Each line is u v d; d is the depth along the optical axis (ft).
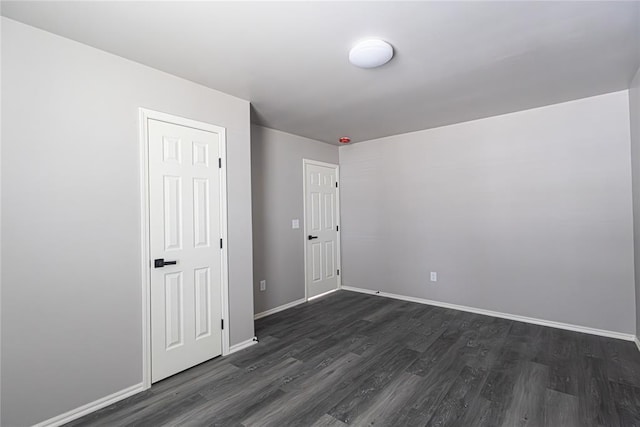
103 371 6.43
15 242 5.46
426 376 7.35
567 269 10.03
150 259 7.23
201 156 8.32
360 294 15.01
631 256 9.02
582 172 9.74
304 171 14.17
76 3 4.97
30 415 5.57
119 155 6.75
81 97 6.23
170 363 7.52
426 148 13.09
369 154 14.98
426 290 13.24
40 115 5.74
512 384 6.95
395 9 5.22
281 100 9.51
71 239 6.07
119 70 6.77
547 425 5.63
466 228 12.10
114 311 6.61
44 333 5.73
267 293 12.31
